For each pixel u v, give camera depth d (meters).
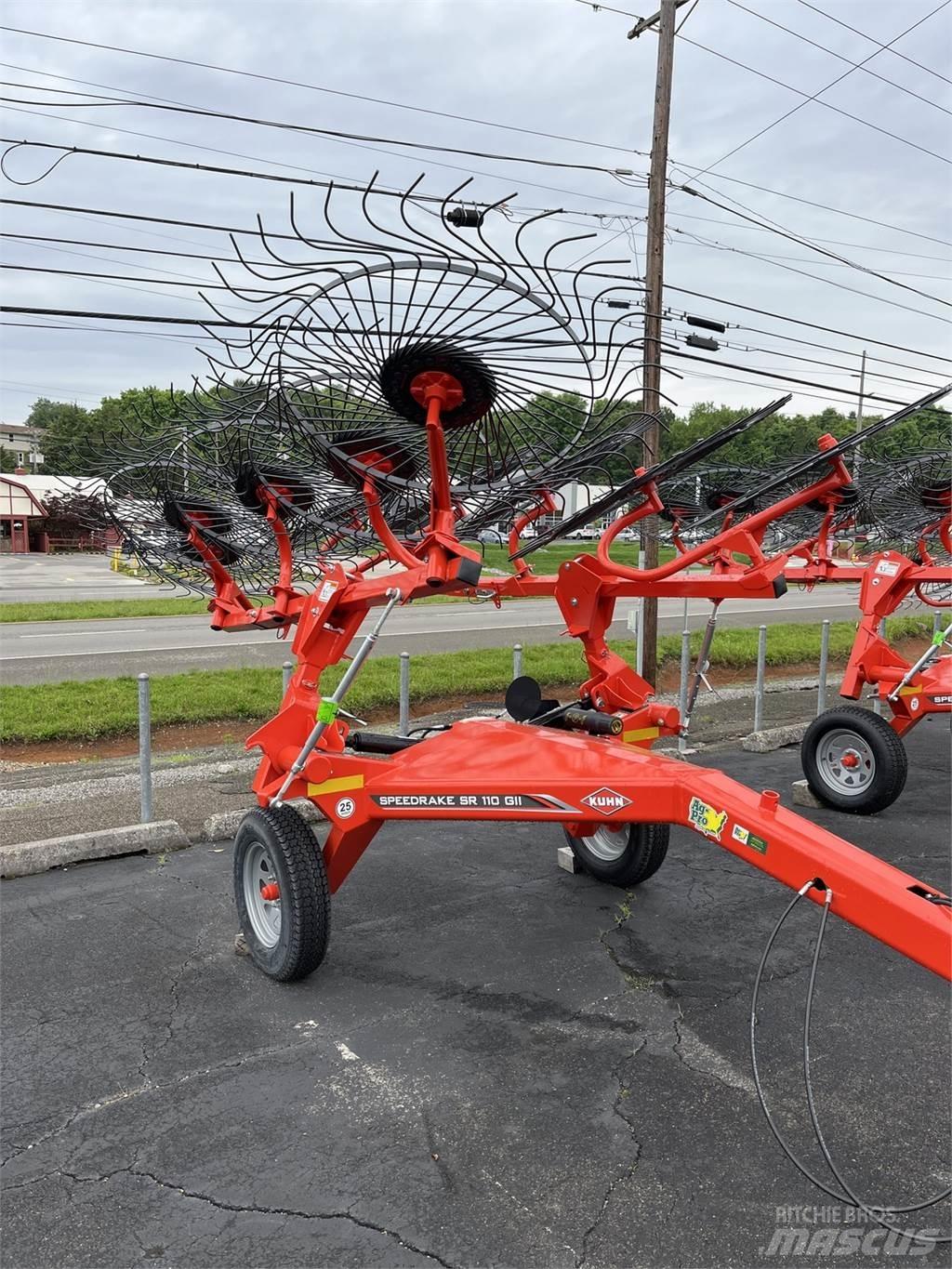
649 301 11.85
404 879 6.12
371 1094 3.70
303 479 4.93
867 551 12.05
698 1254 2.86
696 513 8.54
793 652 17.34
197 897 5.73
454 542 4.08
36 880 6.01
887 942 2.90
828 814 7.81
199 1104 3.64
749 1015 4.36
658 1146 3.38
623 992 4.59
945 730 11.52
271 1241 2.92
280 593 5.35
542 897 5.83
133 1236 2.94
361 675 13.52
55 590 31.66
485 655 15.86
